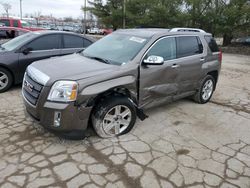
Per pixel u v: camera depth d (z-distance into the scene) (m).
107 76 3.30
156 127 4.12
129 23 29.34
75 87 3.03
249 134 4.09
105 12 34.22
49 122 3.08
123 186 2.67
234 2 21.28
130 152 3.31
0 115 4.23
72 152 3.23
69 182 2.68
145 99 3.94
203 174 2.95
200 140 3.78
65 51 6.28
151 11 25.78
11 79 5.55
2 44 6.24
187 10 24.14
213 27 22.88
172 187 2.71
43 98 3.06
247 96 6.36
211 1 22.47
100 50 4.25
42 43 5.94
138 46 3.91
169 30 4.46
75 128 3.13
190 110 5.02
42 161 3.01
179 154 3.34
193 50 4.83
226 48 21.70
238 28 21.69
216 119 4.64
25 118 4.13
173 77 4.32
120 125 3.72
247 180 2.89
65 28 42.56
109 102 3.38
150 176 2.86
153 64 3.68
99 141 3.53
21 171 2.81
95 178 2.77
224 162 3.22
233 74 9.54
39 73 3.31
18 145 3.33
